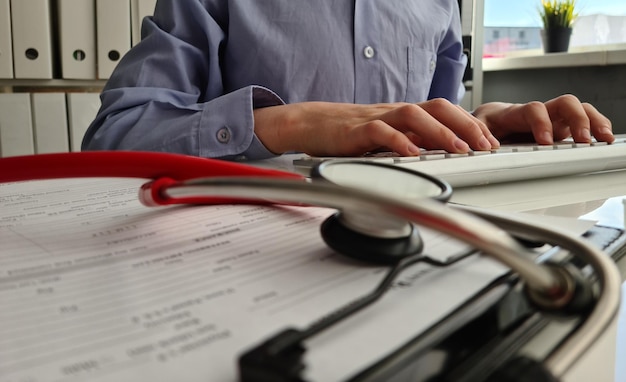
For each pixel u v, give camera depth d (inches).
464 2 56.4
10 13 43.0
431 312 5.6
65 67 45.3
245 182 7.6
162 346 5.0
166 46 30.2
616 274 6.0
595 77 57.0
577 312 5.5
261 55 33.6
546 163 18.2
